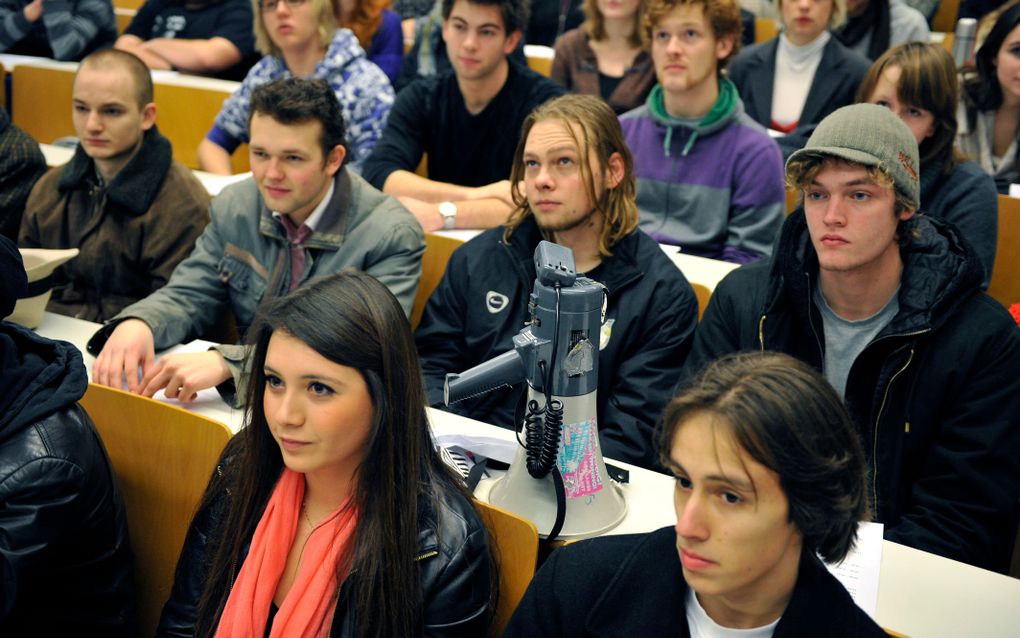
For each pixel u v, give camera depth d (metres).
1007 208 3.29
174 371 2.19
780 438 1.08
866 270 2.00
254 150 2.61
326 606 1.55
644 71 4.52
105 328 2.53
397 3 6.10
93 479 1.78
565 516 1.69
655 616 1.28
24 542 1.67
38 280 2.54
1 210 3.46
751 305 2.21
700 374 1.19
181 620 1.73
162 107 4.76
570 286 1.66
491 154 3.71
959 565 1.68
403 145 3.78
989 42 3.63
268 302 1.57
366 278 1.57
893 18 4.72
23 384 1.73
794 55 4.41
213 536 1.71
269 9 4.03
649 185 3.47
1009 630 1.51
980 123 3.73
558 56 4.73
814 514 1.10
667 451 1.16
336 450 1.52
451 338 2.63
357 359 1.50
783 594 1.18
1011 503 1.96
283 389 1.52
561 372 1.66
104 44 5.67
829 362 2.09
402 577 1.53
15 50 5.85
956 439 1.99
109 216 3.03
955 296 1.96
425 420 1.61
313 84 2.62
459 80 3.66
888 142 1.88
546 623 1.37
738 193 3.34
